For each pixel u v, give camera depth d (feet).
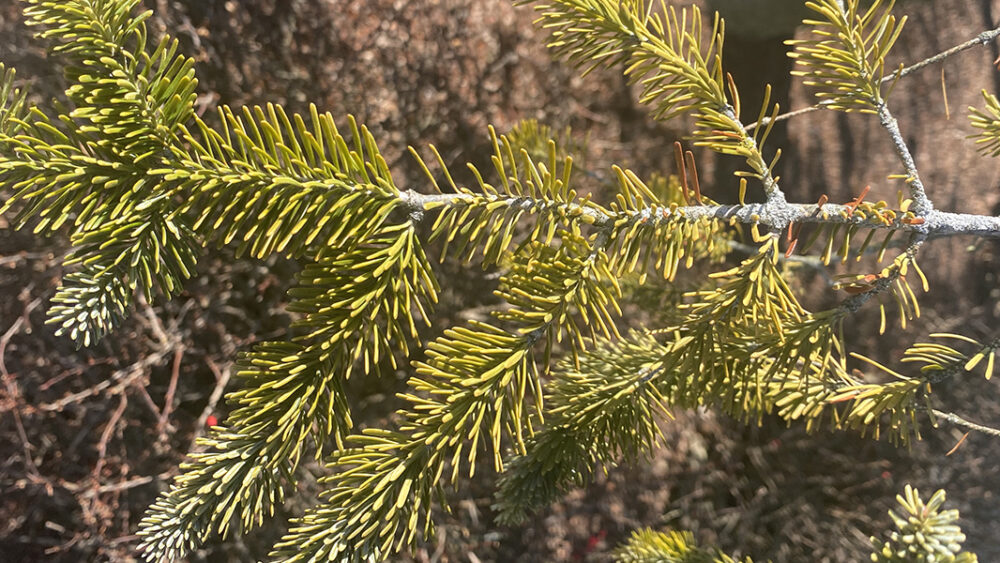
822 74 0.86
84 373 2.46
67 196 0.64
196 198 0.64
